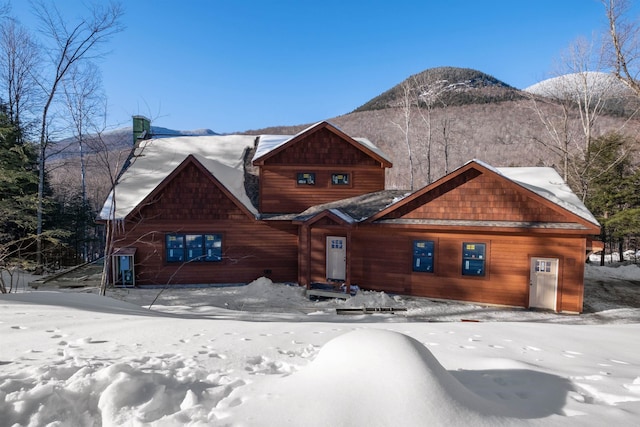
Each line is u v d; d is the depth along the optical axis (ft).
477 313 41.50
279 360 14.14
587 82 84.23
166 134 74.90
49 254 66.54
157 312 30.25
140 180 57.77
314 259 52.01
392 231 48.75
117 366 10.34
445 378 9.53
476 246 45.34
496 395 10.61
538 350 17.26
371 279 49.88
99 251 114.52
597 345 18.83
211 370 12.45
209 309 37.58
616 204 85.30
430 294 47.03
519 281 43.62
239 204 52.16
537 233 42.52
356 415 8.12
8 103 72.23
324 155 58.08
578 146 88.28
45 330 17.24
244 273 53.52
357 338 10.90
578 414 9.21
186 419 8.55
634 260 91.91
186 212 52.13
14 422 8.39
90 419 8.86
